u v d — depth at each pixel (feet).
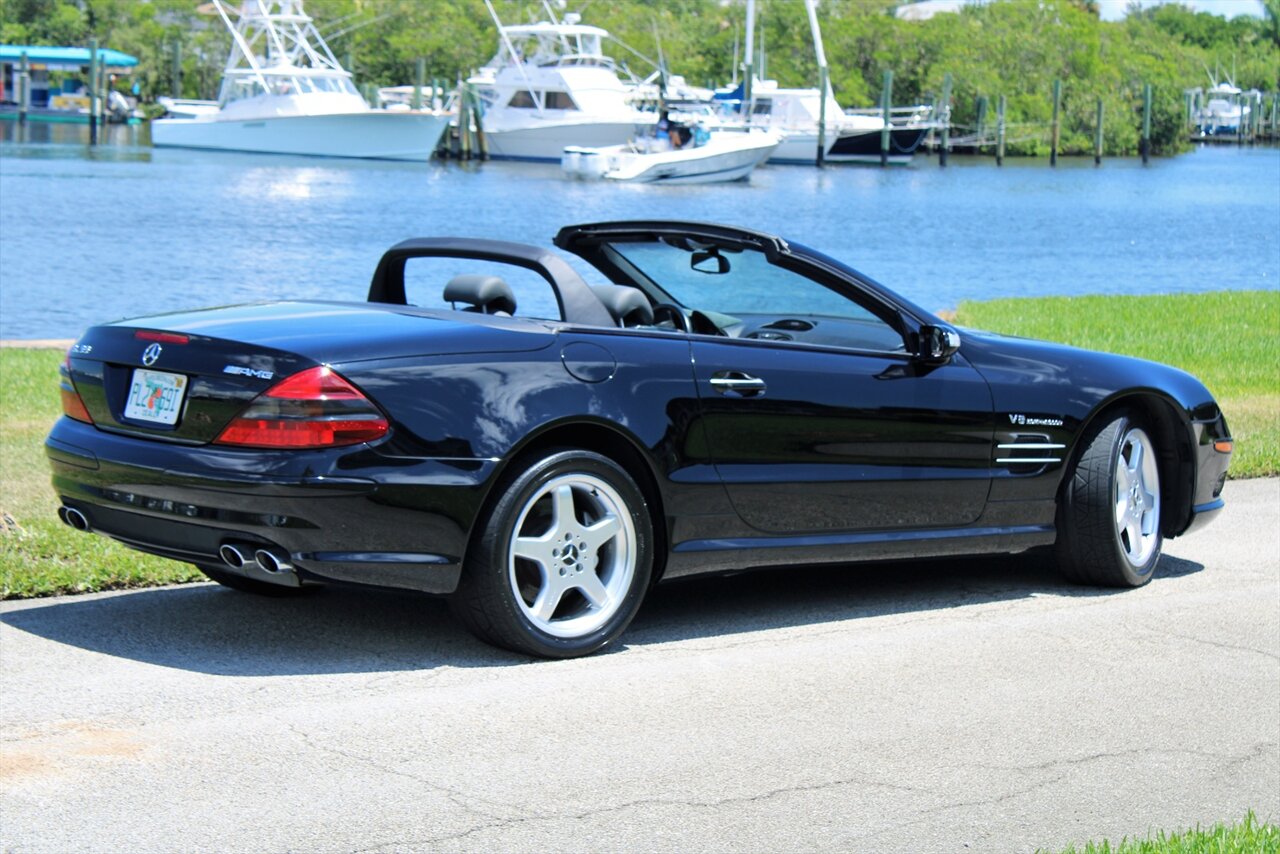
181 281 92.53
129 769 12.87
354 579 15.24
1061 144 379.76
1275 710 15.62
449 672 15.87
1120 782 13.53
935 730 14.66
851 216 168.04
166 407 15.70
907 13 481.05
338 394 15.01
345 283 93.61
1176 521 21.62
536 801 12.50
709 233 18.51
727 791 12.90
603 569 16.87
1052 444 20.01
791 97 274.77
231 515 15.02
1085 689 16.11
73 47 413.80
